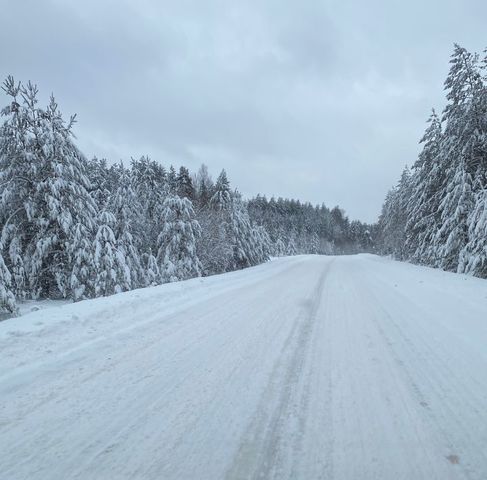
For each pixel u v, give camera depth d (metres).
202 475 2.79
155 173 32.22
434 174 23.14
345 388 4.25
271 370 4.82
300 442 3.21
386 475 2.77
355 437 3.27
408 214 30.61
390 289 11.68
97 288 15.59
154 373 4.74
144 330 6.79
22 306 14.92
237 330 6.80
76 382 4.46
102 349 5.68
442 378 4.48
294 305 9.21
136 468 2.87
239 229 32.81
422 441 3.20
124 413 3.72
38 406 3.87
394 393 4.10
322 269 20.52
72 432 3.38
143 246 22.73
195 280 14.95
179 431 3.39
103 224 16.75
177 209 22.28
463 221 18.67
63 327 6.85
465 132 19.34
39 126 16.05
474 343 5.71
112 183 27.50
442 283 12.24
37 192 15.69
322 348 5.68
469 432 3.33
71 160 16.42
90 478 2.76
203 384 4.41
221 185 34.38
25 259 16.09
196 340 6.17
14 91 15.54
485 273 15.62
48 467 2.89
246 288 12.52
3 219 16.08
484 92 18.67
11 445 3.18
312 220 106.62
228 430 3.41
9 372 4.75
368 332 6.52
